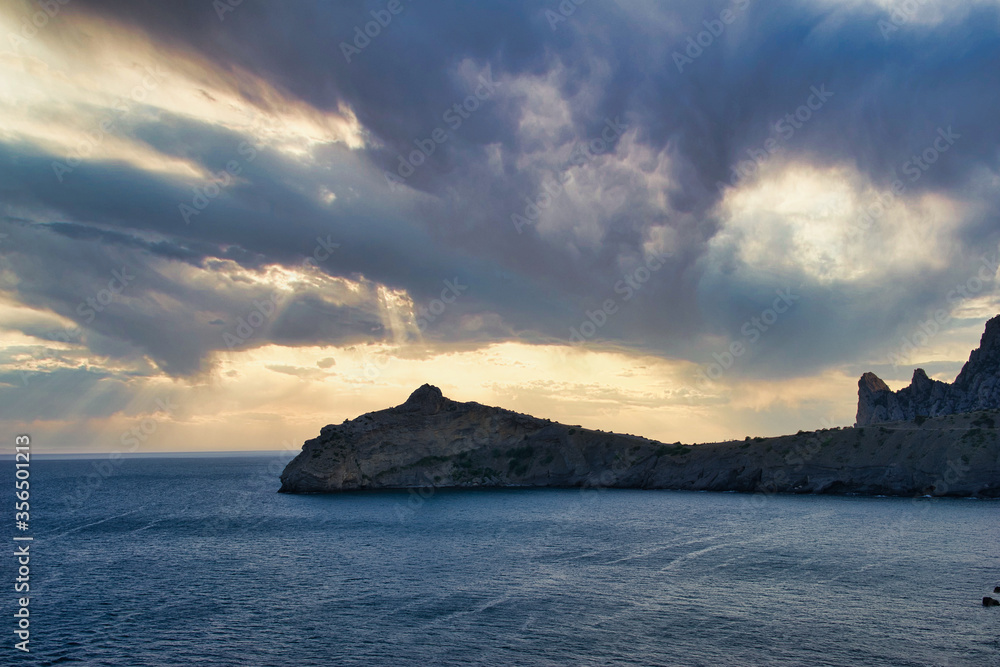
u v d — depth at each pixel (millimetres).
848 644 45812
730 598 58688
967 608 54469
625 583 64938
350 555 82438
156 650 46031
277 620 52844
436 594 60969
